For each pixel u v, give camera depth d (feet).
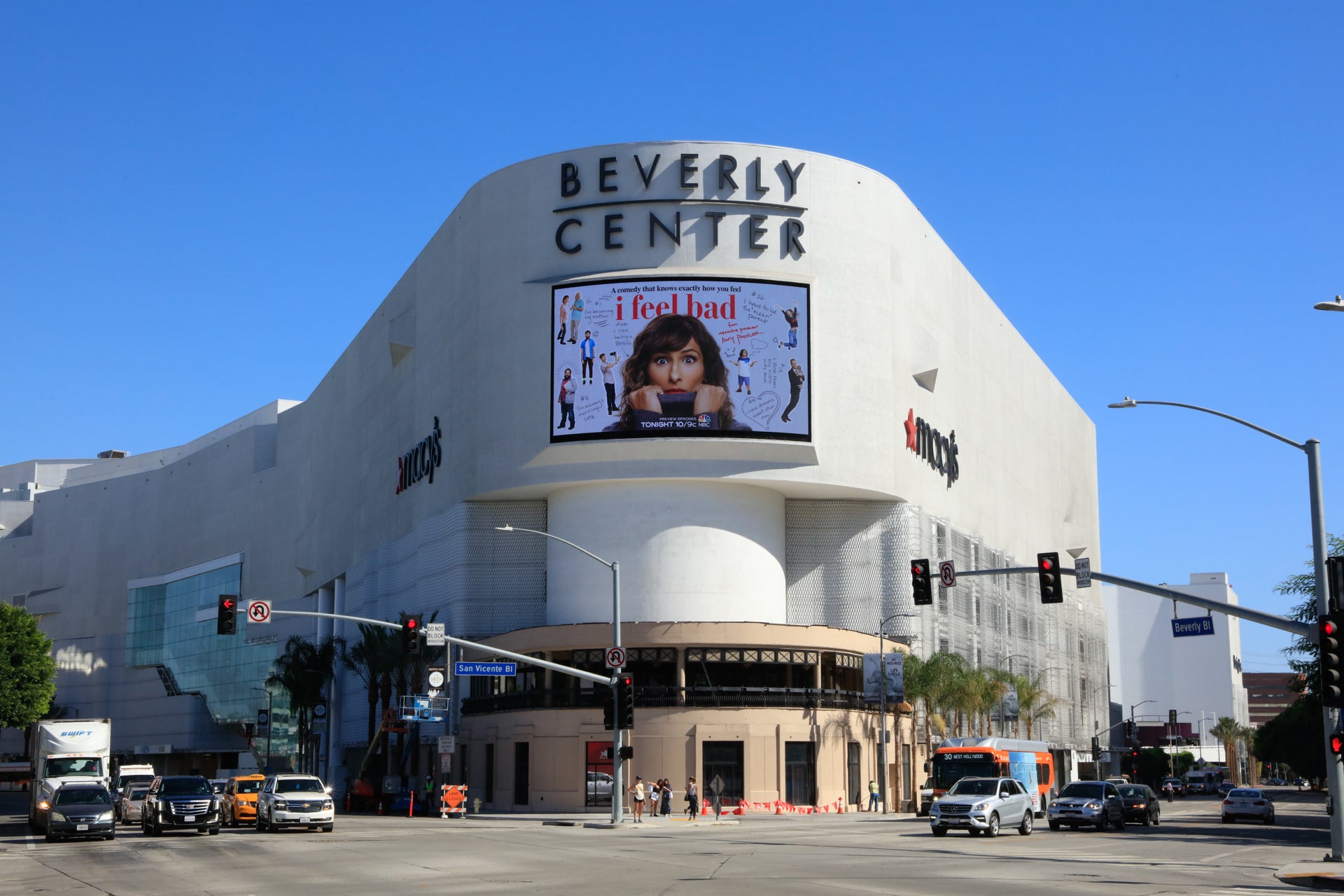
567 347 273.75
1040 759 238.89
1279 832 200.13
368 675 359.66
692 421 266.57
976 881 98.22
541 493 286.25
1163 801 427.33
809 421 272.10
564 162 285.64
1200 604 128.06
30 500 649.61
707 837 166.09
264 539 499.51
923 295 325.21
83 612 582.76
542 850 136.46
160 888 96.78
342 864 118.32
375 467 381.19
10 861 127.65
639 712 248.52
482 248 296.51
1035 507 442.91
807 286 276.41
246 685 493.77
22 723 324.60
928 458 319.47
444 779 260.62
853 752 265.95
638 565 271.08
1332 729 120.57
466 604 292.81
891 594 294.05
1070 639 479.82
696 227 277.23
